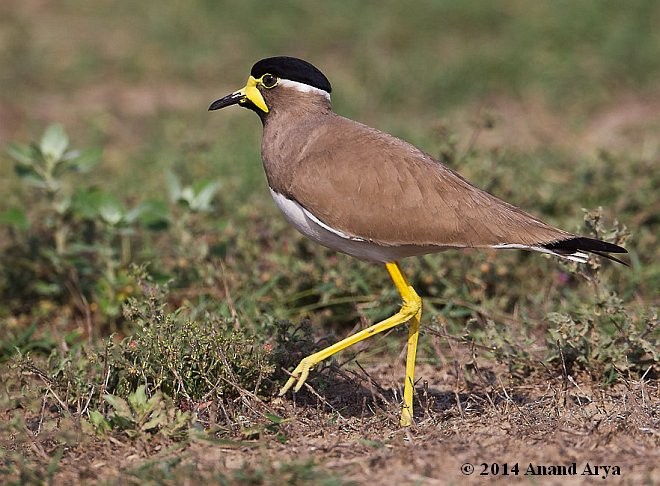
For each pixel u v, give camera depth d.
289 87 9.92
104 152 18.11
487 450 8.23
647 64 21.02
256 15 24.22
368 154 9.18
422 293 12.35
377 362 11.21
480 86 20.88
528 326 11.53
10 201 14.35
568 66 21.12
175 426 8.55
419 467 7.95
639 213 13.38
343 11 24.22
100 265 12.57
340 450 8.34
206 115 20.12
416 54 22.27
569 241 8.93
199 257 12.32
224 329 9.72
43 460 8.36
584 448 8.21
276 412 9.27
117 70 22.30
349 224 9.12
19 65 22.02
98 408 9.27
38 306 12.52
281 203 9.65
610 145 17.41
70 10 25.19
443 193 9.04
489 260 12.27
